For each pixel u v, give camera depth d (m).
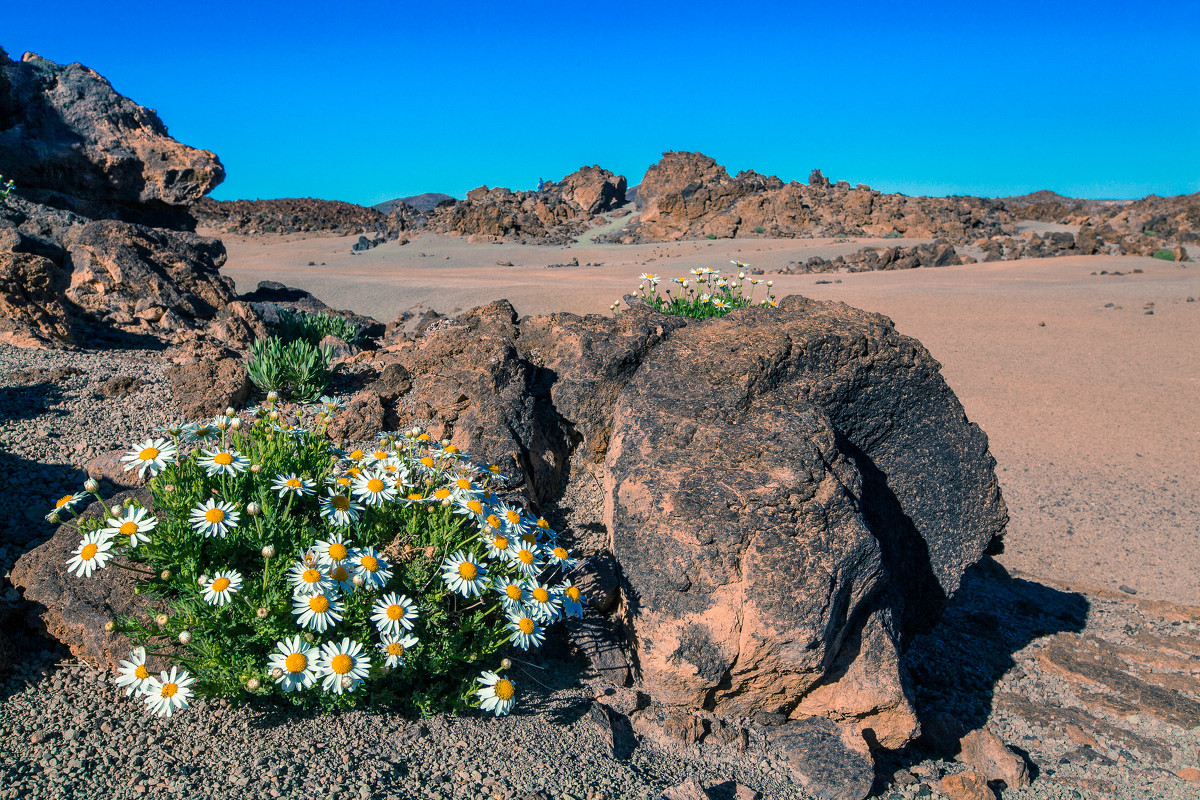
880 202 72.69
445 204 90.75
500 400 5.41
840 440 5.05
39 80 22.89
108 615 3.58
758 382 4.77
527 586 3.49
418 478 4.20
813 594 3.84
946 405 5.38
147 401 6.53
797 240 67.50
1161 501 11.40
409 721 3.52
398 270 57.03
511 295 35.16
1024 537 10.20
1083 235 50.69
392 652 3.13
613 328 5.86
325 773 3.10
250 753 3.15
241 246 79.88
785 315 5.51
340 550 3.19
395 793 3.06
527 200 90.12
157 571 3.44
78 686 3.44
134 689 3.35
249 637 3.18
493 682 3.27
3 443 5.44
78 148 22.42
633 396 4.87
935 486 5.35
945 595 5.41
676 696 4.01
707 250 63.62
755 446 4.30
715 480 4.16
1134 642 6.80
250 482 3.73
